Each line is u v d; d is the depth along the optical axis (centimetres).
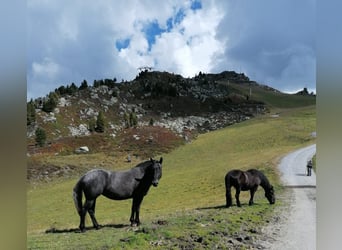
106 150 7250
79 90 15125
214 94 18450
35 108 11931
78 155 6662
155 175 1094
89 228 1083
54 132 10956
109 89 16200
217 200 2380
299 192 2242
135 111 15238
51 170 5197
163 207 2484
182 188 3491
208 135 8338
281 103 18050
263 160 4491
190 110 16375
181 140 7912
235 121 15212
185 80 19525
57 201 3362
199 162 5578
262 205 1628
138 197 1115
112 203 2859
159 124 14438
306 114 9569
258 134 7506
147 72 19688
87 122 12562
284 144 6419
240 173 1573
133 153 7050
